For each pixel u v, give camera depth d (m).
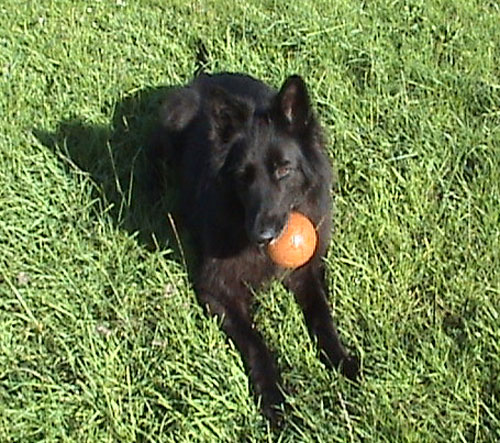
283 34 3.19
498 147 2.76
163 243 2.54
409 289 2.43
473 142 2.78
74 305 2.36
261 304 2.41
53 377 2.22
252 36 3.20
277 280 2.42
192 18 3.33
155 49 3.14
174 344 2.29
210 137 2.39
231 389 2.20
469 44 3.21
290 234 2.30
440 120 2.86
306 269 2.41
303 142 2.35
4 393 2.19
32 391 2.20
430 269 2.46
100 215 2.56
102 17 3.31
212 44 3.16
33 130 2.78
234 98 2.34
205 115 2.62
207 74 2.84
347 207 2.59
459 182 2.66
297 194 2.34
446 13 3.39
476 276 2.44
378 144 2.77
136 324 2.33
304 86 2.30
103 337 2.29
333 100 2.90
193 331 2.31
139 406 2.17
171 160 2.75
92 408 2.17
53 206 2.57
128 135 2.83
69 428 2.15
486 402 2.19
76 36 3.17
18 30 3.19
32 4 3.34
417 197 2.61
